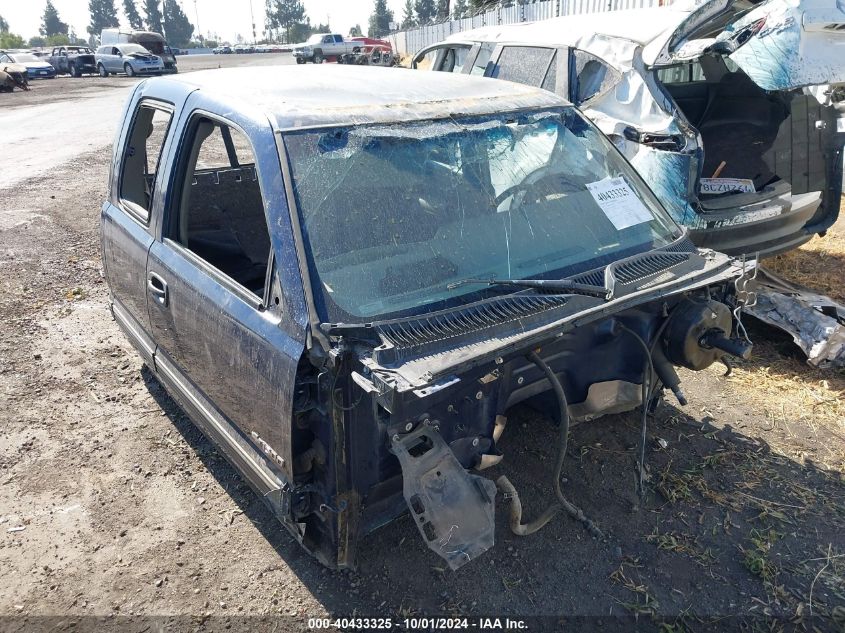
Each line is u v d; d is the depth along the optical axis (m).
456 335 2.09
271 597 2.55
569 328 2.23
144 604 2.52
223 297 2.52
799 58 3.89
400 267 2.31
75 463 3.33
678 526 2.90
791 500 3.05
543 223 2.70
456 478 2.15
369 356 1.96
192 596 2.56
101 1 118.06
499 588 2.59
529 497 3.05
